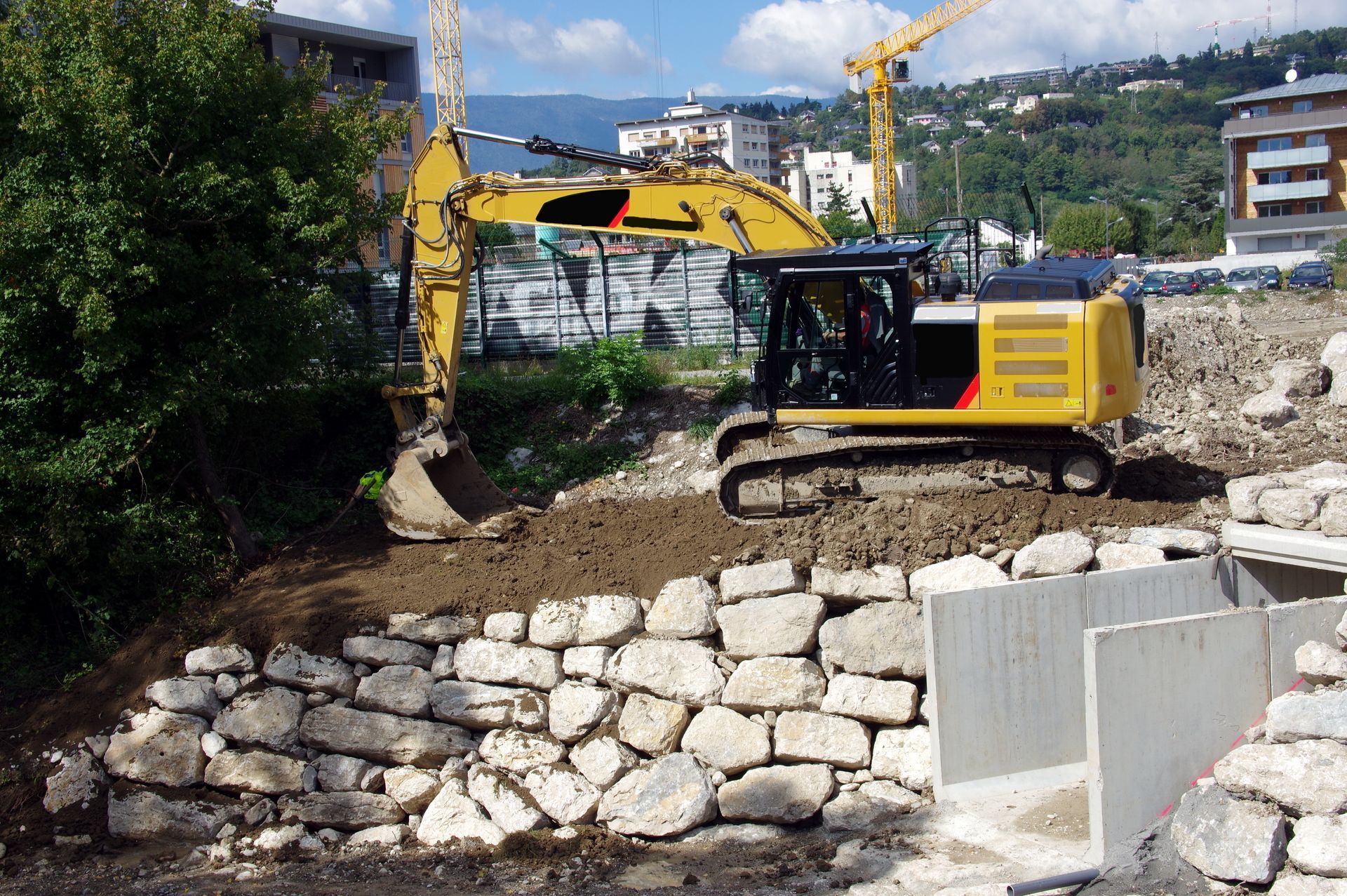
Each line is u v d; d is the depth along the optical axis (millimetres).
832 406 10398
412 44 43438
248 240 12023
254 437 13625
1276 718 6773
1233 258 54469
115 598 11609
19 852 9266
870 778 8789
